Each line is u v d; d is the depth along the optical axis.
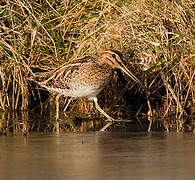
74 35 18.19
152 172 9.29
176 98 15.94
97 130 13.98
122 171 9.37
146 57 16.70
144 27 16.89
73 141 12.25
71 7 18.27
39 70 17.73
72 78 15.94
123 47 17.03
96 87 15.92
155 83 16.77
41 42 17.80
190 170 9.41
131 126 14.60
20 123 15.16
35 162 10.09
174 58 16.31
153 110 16.61
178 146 11.51
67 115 16.56
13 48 17.39
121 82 16.22
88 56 16.27
